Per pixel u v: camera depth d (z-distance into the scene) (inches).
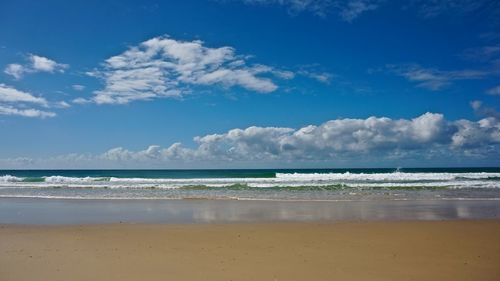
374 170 4173.2
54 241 383.6
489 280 256.8
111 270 278.8
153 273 271.6
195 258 313.4
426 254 326.6
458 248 348.2
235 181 1508.4
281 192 1019.3
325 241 379.6
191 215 591.8
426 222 494.0
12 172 4133.9
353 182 1389.0
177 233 423.8
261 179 1611.7
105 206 717.3
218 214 600.7
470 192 982.4
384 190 1055.0
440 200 797.2
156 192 1045.8
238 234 416.8
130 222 524.1
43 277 261.9
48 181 1640.0
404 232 424.8
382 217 560.7
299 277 262.7
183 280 255.9
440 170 3934.5
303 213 605.9
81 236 409.7
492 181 1400.1
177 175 3002.0
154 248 350.9
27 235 416.2
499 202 756.0
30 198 877.8
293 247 353.7
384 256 319.9
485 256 319.9
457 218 552.1
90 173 3801.7
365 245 361.7
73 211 647.8
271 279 258.4
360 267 287.0
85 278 259.9
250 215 586.9
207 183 1390.3
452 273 272.2
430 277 263.0
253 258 313.9
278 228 453.4
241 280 256.2
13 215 602.9
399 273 272.2
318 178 1644.9
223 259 310.2
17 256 320.5
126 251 338.3
